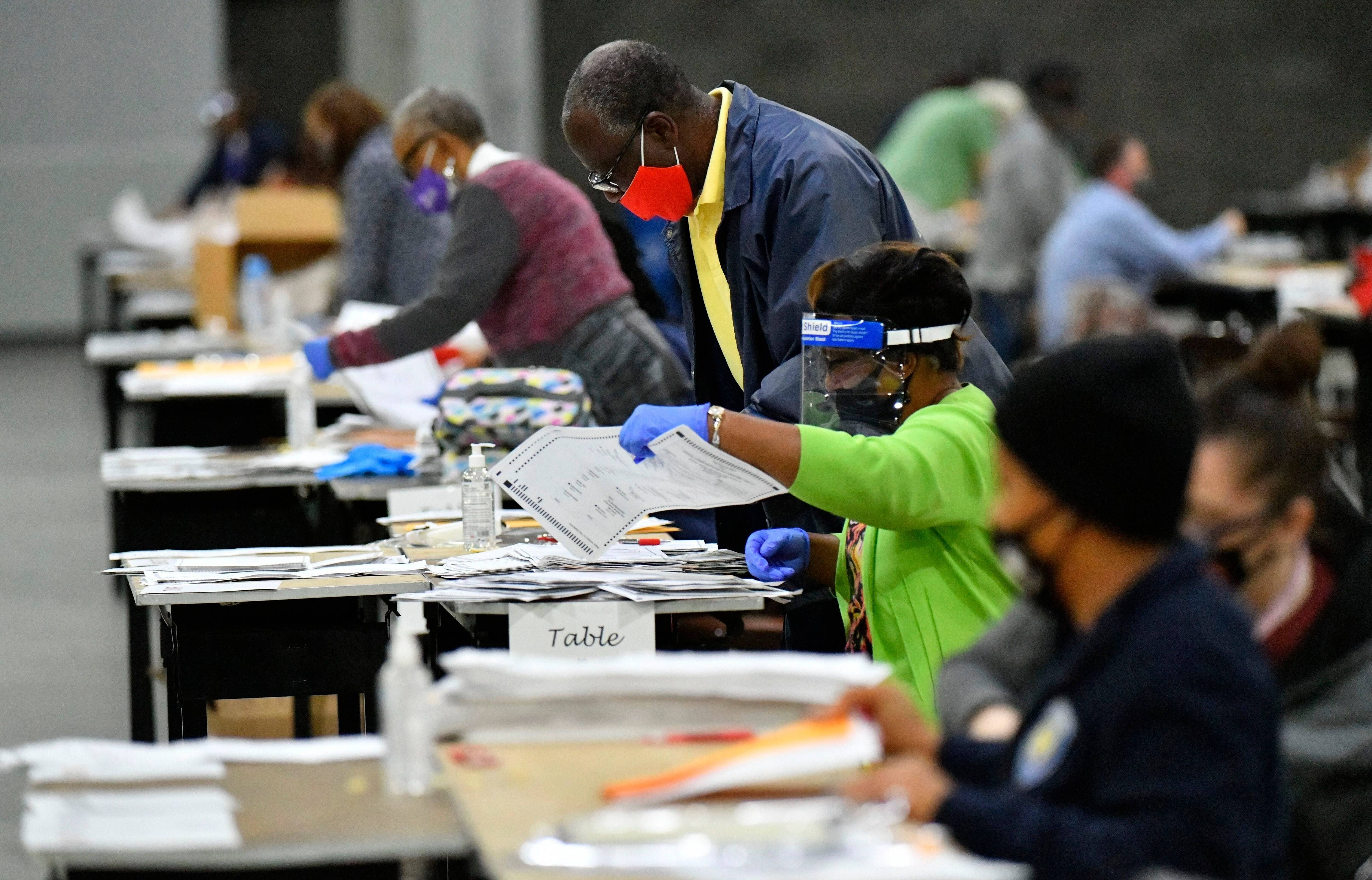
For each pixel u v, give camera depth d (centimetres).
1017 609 388
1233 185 2761
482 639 561
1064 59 2733
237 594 558
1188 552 313
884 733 352
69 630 1105
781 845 308
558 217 842
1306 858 416
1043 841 295
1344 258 1783
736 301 676
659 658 378
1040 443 319
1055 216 1948
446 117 870
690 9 2708
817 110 2738
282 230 1562
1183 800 290
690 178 664
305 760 391
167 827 342
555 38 2697
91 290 2475
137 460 865
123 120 2762
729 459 517
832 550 593
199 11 2767
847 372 545
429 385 916
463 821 336
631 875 301
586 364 845
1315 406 418
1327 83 2742
